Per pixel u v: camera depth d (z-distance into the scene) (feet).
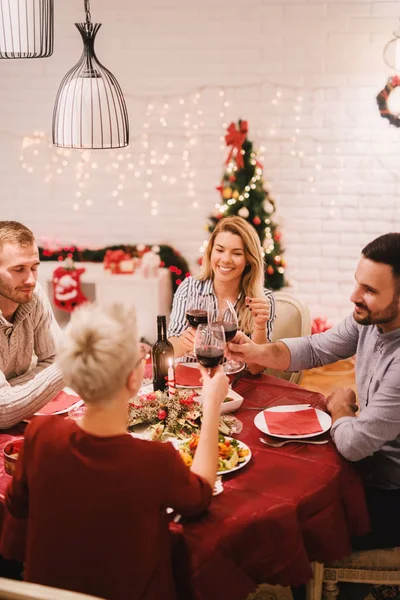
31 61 14.82
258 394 7.73
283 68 14.33
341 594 8.14
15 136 15.29
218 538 5.44
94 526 4.76
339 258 15.21
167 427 6.75
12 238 7.25
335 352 7.92
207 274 9.57
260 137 14.73
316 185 14.85
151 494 4.82
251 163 14.30
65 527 4.80
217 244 9.18
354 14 13.89
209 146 14.90
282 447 6.62
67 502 4.79
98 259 15.53
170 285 15.51
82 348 4.74
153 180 15.25
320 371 14.73
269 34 14.17
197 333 6.28
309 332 9.86
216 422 5.54
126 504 4.75
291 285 15.43
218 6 14.14
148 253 14.82
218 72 14.48
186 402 6.89
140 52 14.55
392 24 13.87
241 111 14.65
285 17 14.07
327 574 6.97
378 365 6.99
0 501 5.94
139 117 14.92
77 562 4.82
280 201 15.03
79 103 7.81
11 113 15.17
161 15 14.30
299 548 5.81
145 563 4.86
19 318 7.77
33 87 14.97
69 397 7.39
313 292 15.44
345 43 14.06
